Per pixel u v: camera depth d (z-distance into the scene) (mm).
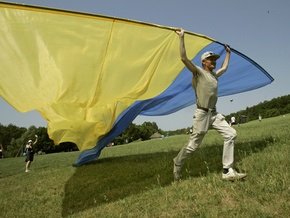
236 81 8070
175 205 3912
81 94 4766
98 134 5691
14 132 125812
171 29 4746
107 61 4867
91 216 4344
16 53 4223
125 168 7461
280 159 4652
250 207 3291
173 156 7957
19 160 23547
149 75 5508
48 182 7621
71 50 4555
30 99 4238
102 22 4578
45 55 4398
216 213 3350
